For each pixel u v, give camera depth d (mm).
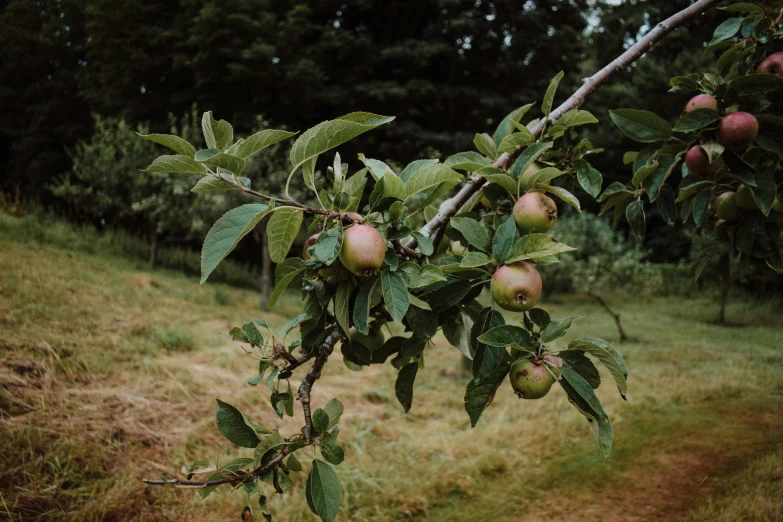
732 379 6320
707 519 3303
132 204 10922
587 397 946
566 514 3549
